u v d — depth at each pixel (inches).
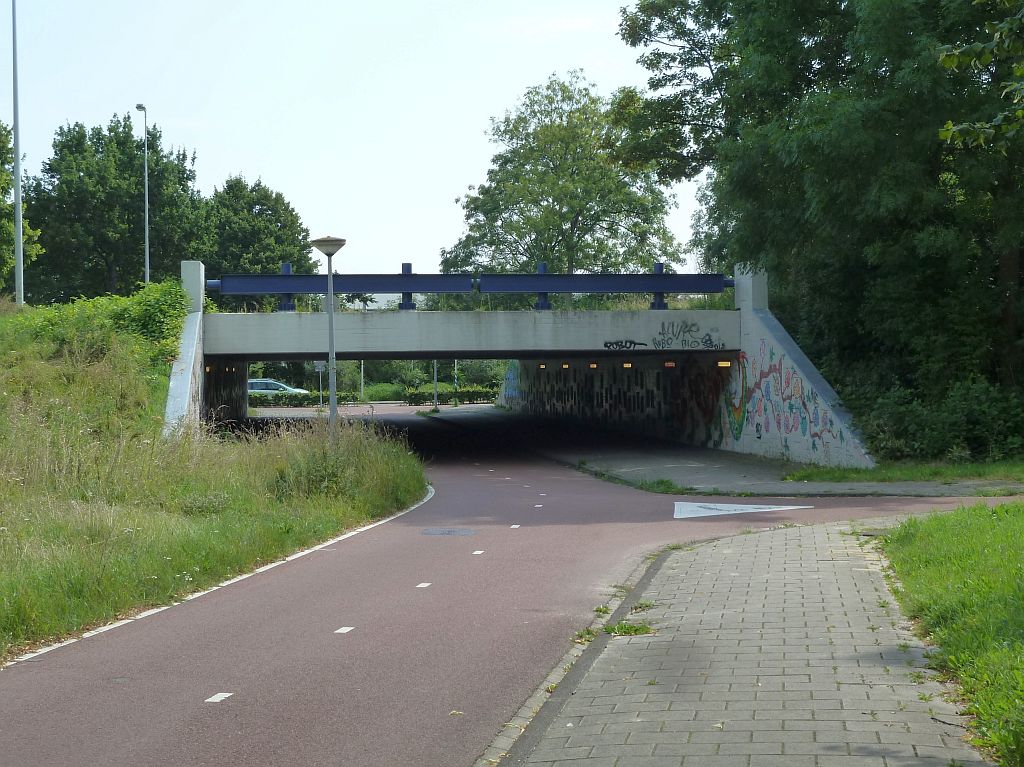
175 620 353.1
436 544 550.0
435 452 1445.6
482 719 235.3
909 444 978.7
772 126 1035.9
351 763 205.9
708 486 895.1
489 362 3191.4
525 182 2281.0
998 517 488.7
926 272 1050.7
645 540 554.3
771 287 1269.7
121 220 2411.4
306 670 281.4
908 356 1095.0
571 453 1364.4
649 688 247.0
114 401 996.6
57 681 271.6
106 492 593.6
